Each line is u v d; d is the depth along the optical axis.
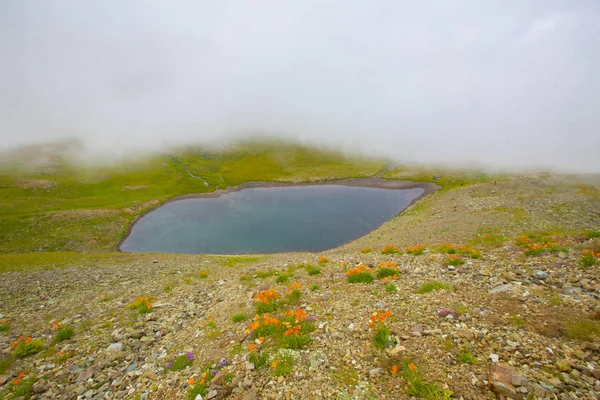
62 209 101.62
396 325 9.92
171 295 20.55
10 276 33.03
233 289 19.12
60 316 18.20
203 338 11.98
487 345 8.20
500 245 21.81
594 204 61.66
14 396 9.79
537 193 77.31
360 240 67.69
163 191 132.62
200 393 8.21
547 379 6.66
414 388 6.95
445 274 14.48
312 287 14.91
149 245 78.06
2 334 15.77
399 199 117.25
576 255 14.12
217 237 81.88
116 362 11.41
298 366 8.56
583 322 8.41
